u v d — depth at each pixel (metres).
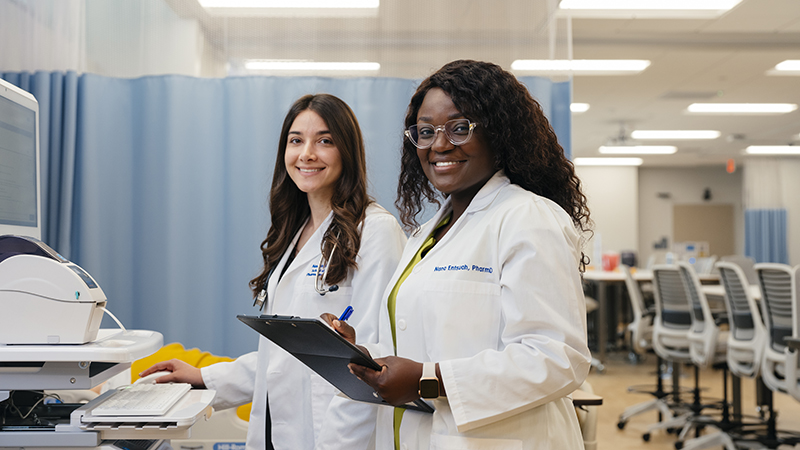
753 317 3.36
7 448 1.13
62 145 2.64
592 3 4.53
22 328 1.16
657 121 8.41
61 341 1.17
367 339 1.45
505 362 0.97
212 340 2.65
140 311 2.64
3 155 1.38
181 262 2.66
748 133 9.27
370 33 2.75
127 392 1.32
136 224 2.66
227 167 2.70
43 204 2.60
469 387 0.97
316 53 2.74
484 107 1.11
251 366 1.65
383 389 0.99
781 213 11.49
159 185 2.66
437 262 1.14
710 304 5.82
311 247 1.61
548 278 0.99
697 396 4.04
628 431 3.96
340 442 1.38
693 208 12.89
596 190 12.20
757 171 11.59
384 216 1.60
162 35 2.71
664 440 3.77
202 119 2.70
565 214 1.09
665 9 4.63
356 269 1.53
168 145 2.66
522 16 2.74
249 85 2.72
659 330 4.24
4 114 1.39
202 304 2.65
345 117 1.63
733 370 3.50
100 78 2.67
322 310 1.54
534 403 0.98
